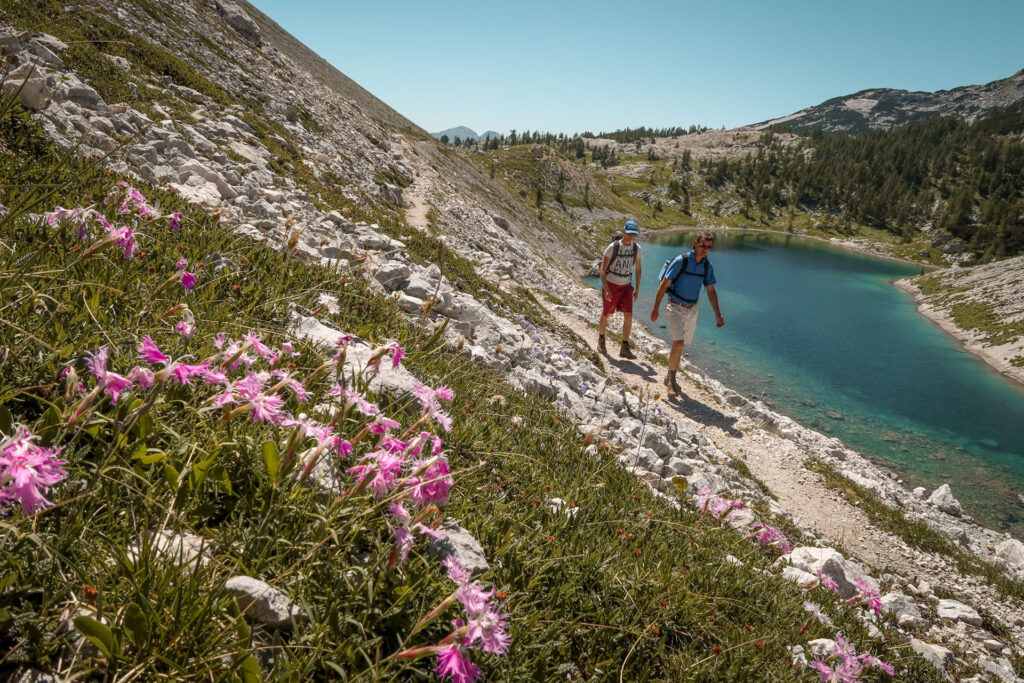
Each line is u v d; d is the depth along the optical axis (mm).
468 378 6414
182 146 12703
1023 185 193875
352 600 2268
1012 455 22750
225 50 34312
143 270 4348
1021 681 6922
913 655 5711
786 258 100750
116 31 21344
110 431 2391
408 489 2193
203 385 2777
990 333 44156
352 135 38906
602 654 2986
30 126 7555
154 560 1979
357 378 3861
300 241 9742
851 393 28438
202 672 1745
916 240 150375
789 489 11094
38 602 1815
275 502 2480
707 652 3428
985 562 10883
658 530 4848
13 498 1598
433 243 18344
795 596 5152
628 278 15469
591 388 10875
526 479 4734
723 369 29359
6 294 2844
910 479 19844
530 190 143625
